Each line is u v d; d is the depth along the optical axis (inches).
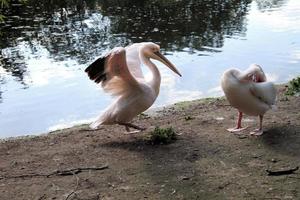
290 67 516.4
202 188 292.2
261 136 336.2
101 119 344.2
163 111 400.5
